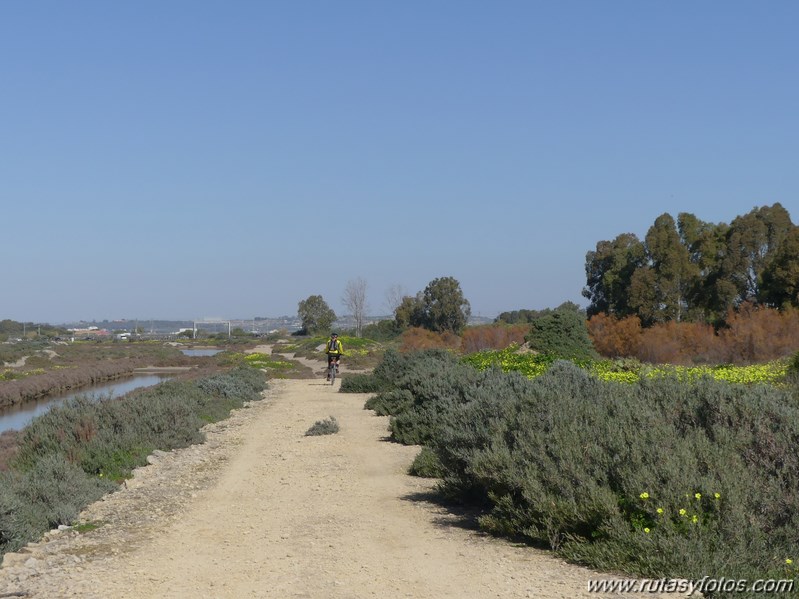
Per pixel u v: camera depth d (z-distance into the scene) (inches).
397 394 871.1
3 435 750.5
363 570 292.7
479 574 283.6
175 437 661.3
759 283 1845.5
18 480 458.9
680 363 1475.1
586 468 321.1
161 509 428.5
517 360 1072.2
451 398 652.1
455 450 404.2
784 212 1948.8
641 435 322.0
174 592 270.7
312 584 275.3
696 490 285.3
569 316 1174.3
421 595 260.8
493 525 342.0
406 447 631.2
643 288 2018.9
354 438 687.7
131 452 580.1
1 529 343.0
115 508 434.3
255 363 2086.6
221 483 502.6
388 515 392.8
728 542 269.3
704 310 2003.0
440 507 408.8
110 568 306.2
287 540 345.1
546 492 321.4
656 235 2043.6
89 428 592.7
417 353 1295.5
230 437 725.9
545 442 345.4
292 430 762.2
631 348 1627.7
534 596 255.8
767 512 275.3
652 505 286.2
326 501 433.4
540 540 319.9
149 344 4037.9
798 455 297.1
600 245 2461.9
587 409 371.2
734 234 1934.1
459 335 2699.3
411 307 3452.3
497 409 414.3
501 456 347.3
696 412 346.3
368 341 2883.9
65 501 428.8
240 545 339.3
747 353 1481.3
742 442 310.8
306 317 4707.2
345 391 1217.4
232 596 263.9
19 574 299.1
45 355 2642.7
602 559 284.8
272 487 482.0
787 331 1491.1
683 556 265.3
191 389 997.8
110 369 2025.1
